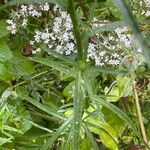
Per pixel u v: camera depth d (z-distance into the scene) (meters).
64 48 0.30
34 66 0.32
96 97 0.25
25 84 0.31
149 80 0.32
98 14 0.33
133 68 0.29
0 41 0.30
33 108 0.31
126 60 0.30
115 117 0.31
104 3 0.32
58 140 0.29
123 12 0.12
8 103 0.28
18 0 0.21
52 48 0.32
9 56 0.30
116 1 0.12
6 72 0.29
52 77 0.32
